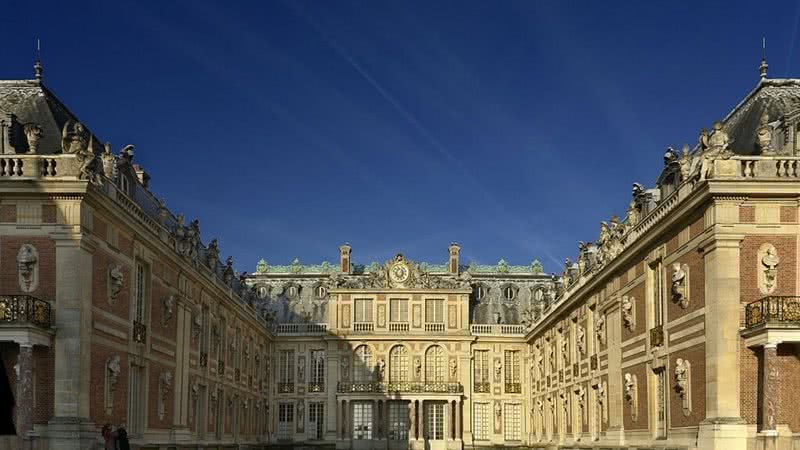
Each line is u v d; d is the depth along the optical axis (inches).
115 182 1512.1
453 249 3518.7
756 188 1267.2
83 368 1280.8
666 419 1512.1
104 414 1389.0
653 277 1611.7
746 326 1262.3
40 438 1216.8
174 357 1802.4
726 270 1272.1
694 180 1371.8
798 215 1277.1
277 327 3307.1
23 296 1231.5
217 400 2239.2
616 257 1790.1
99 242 1364.4
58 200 1289.4
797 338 1192.2
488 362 3307.1
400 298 3307.1
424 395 3203.7
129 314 1513.3
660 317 1562.5
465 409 3235.7
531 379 3161.9
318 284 3479.3
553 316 2576.3
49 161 1289.4
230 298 2342.5
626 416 1768.0
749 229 1277.1
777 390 1216.8
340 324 3284.9
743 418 1247.5
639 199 1744.6
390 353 3282.5
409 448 3179.1
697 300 1364.4
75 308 1273.4
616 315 1850.4
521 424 3270.2
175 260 1768.0
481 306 3417.8
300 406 3253.0
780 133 1379.2
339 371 3253.0
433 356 3292.3
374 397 3203.7
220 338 2277.3
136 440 1547.7
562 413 2495.1
